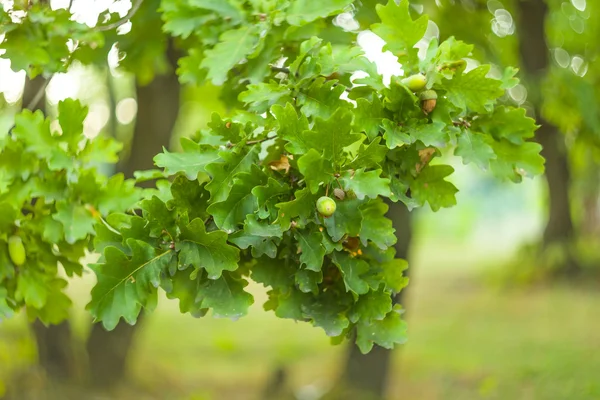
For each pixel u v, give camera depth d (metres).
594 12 7.56
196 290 2.18
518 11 7.56
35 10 2.73
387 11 2.21
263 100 2.19
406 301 7.64
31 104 2.95
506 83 2.35
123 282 2.04
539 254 17.19
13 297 2.66
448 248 32.81
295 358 10.33
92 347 8.64
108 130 10.23
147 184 7.08
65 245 2.67
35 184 2.57
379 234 2.14
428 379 9.09
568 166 16.89
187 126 14.59
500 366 9.31
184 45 3.55
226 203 2.02
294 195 2.05
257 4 2.75
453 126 2.26
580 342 10.39
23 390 7.37
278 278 2.23
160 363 10.02
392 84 2.10
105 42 3.35
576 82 5.17
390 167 2.18
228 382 9.30
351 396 8.00
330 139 1.95
